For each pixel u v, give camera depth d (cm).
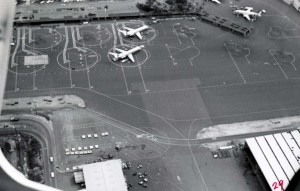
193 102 15900
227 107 15850
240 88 16675
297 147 13938
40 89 15912
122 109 15388
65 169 13238
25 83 16100
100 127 14662
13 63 16888
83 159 13612
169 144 14312
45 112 15050
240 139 14688
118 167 12938
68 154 13688
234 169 13712
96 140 14225
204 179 13350
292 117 15700
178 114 15388
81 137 14275
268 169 13200
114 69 17025
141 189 12888
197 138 14600
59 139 14150
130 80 16588
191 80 16825
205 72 17250
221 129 15000
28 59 17138
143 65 17325
